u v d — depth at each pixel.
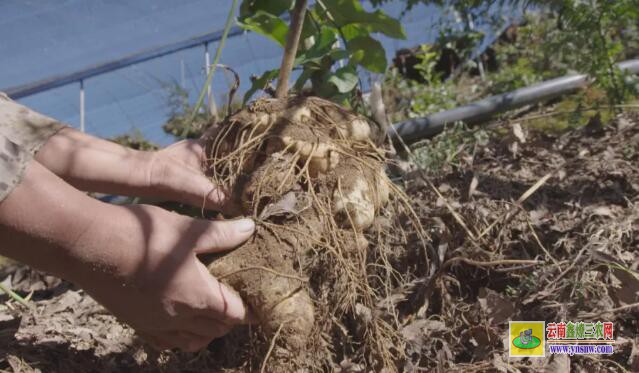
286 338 1.20
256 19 1.81
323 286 1.32
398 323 1.40
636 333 1.36
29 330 1.58
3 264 2.28
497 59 3.58
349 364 1.36
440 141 2.40
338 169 1.38
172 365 1.49
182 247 1.10
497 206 1.80
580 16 2.55
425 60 3.34
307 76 1.82
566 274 1.49
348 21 1.87
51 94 3.80
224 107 3.02
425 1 3.15
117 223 1.05
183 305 1.09
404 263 1.64
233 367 1.47
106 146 1.49
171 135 3.54
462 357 1.41
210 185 1.45
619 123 2.32
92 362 1.45
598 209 1.77
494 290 1.59
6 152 1.01
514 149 2.21
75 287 2.00
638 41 3.25
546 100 2.75
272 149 1.38
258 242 1.24
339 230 1.33
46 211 1.01
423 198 1.93
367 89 3.50
